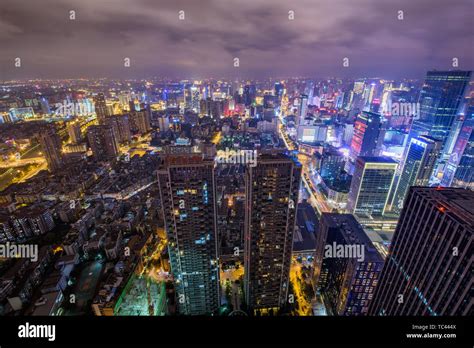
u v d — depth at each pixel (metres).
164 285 162.38
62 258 190.50
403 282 93.38
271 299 149.38
